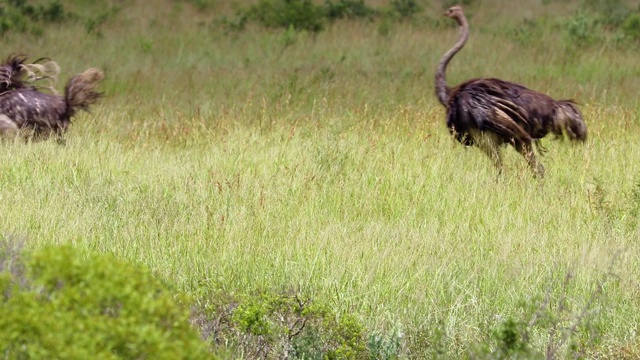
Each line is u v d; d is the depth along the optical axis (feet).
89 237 106.32
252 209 117.29
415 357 85.46
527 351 75.51
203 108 195.83
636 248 108.37
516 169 139.23
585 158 141.90
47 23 325.42
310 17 328.49
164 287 61.36
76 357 52.08
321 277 99.35
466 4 391.24
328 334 85.81
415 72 254.47
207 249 104.99
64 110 151.53
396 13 359.66
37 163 135.64
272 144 156.46
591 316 90.74
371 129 159.12
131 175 134.82
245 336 84.99
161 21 343.87
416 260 103.91
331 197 126.00
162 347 53.36
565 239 110.93
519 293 96.02
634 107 199.31
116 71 251.80
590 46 292.61
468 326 89.25
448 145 153.38
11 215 110.63
